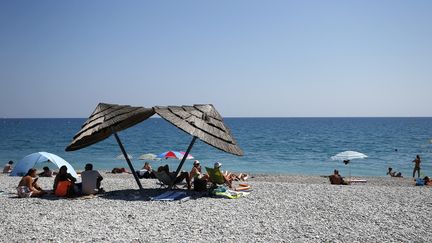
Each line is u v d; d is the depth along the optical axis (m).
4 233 8.00
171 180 13.15
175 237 7.79
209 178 13.59
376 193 13.11
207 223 8.91
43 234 7.93
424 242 7.61
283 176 25.64
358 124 174.00
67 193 12.17
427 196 12.58
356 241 7.64
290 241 7.61
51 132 102.31
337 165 35.31
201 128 12.36
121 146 13.55
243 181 18.30
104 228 8.41
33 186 12.62
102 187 14.67
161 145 60.09
